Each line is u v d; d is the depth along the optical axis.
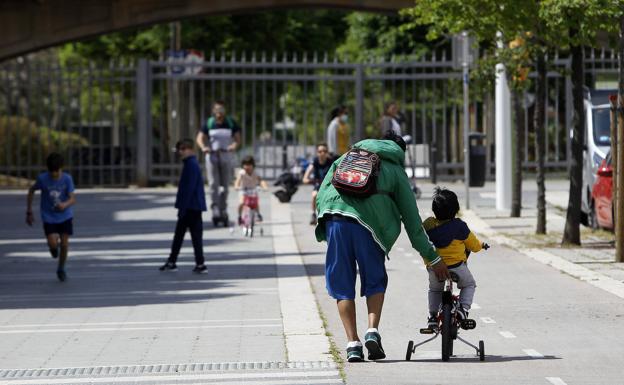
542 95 51.16
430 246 25.06
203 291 37.75
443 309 24.80
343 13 134.75
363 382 22.69
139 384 23.14
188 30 125.50
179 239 43.62
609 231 53.31
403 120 72.88
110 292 38.12
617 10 41.41
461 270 25.38
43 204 41.66
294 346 27.16
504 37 50.22
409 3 82.88
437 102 112.12
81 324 31.47
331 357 25.59
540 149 51.56
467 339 27.86
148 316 32.66
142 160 90.69
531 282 37.34
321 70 133.25
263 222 62.38
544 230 51.72
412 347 25.11
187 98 126.38
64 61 143.00
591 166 55.59
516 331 28.72
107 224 63.03
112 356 26.62
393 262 44.00
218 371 24.36
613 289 35.06
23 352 27.38
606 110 57.41
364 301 34.09
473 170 73.06
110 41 129.62
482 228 54.88
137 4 86.44
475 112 86.75
